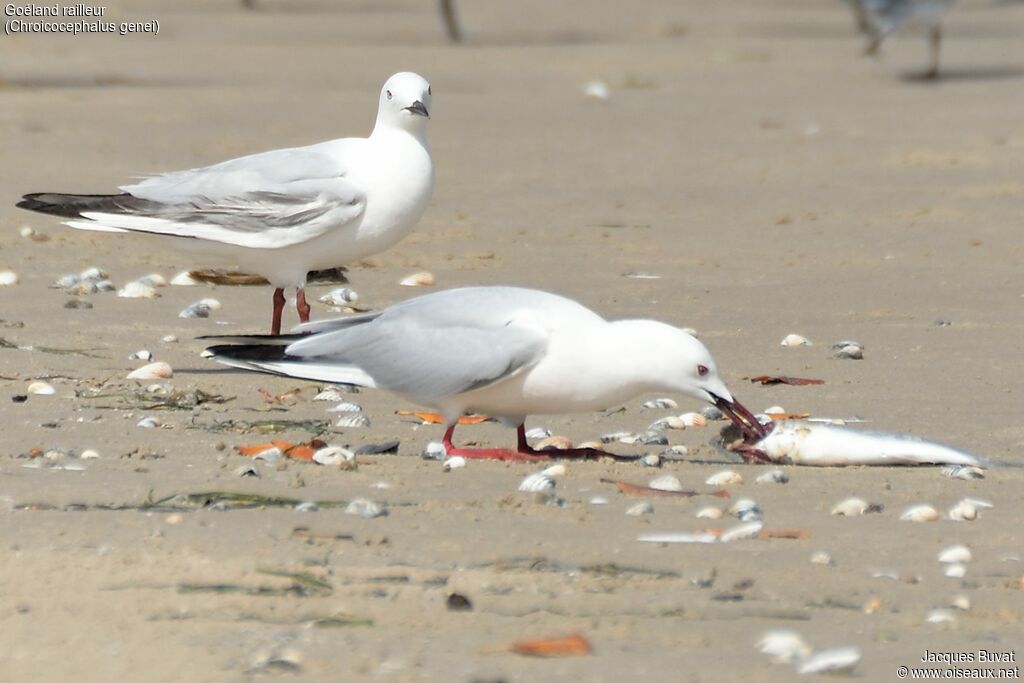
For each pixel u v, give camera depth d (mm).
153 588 7645
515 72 38906
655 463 10188
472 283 16469
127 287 15461
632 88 35688
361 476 9695
